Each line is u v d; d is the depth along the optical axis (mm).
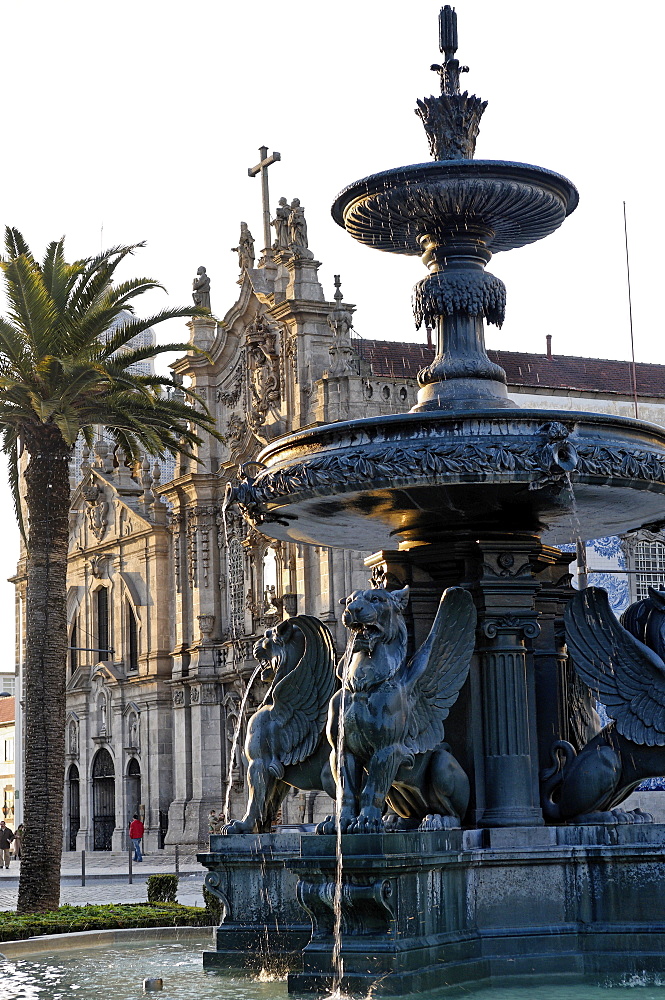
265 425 52125
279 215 52625
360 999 8531
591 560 41406
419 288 11734
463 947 9227
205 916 16156
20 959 13008
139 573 61719
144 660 60219
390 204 11547
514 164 11188
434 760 10148
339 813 9156
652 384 52250
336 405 46656
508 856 9625
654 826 9906
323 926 8938
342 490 10156
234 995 9250
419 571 11094
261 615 51500
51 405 24672
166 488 58875
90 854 61406
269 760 10992
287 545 49625
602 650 10531
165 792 58594
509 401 11547
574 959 9531
